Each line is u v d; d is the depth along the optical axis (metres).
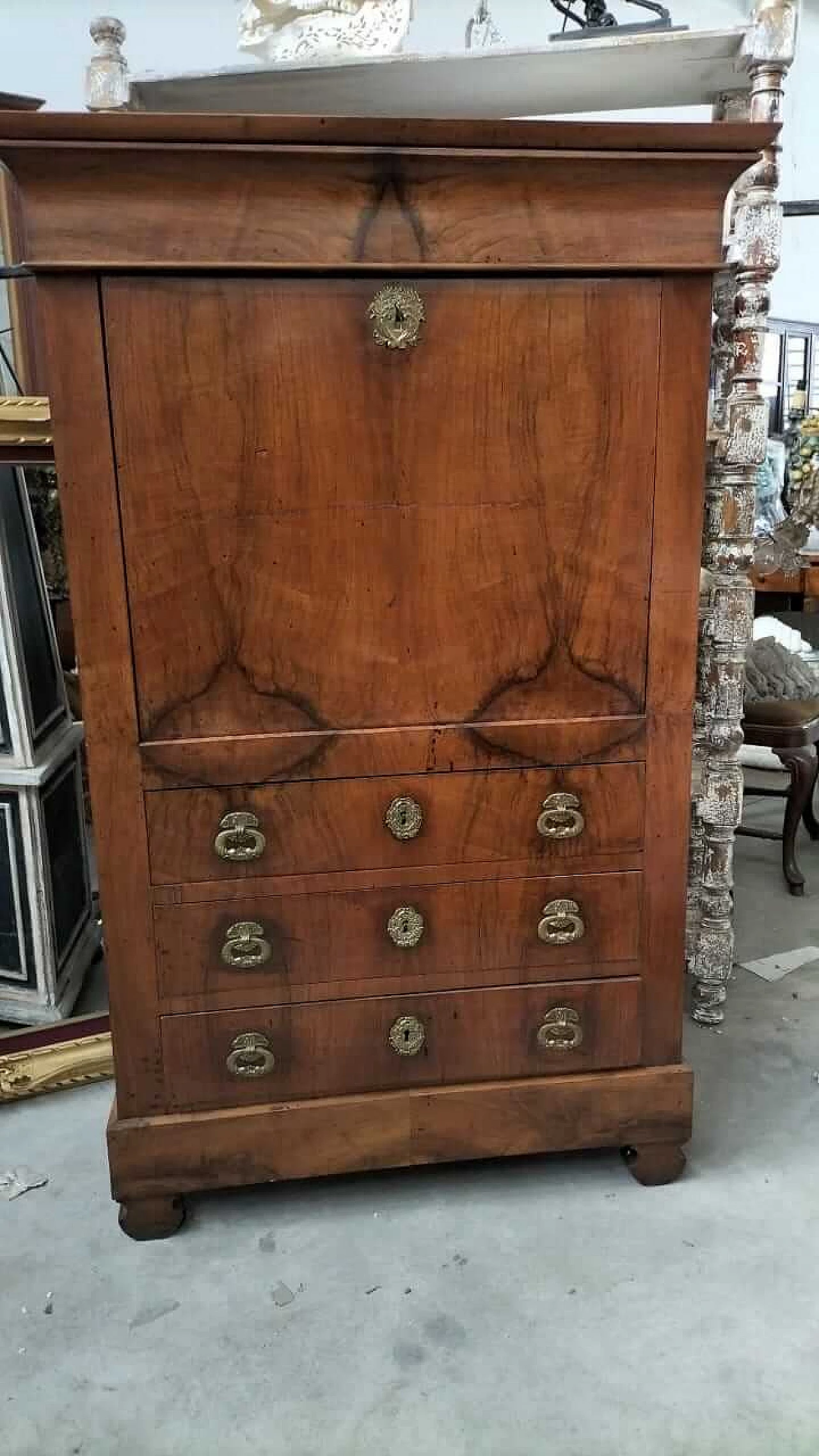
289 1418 1.21
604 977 1.52
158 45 3.09
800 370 4.71
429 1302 1.37
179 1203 1.51
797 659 2.75
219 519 1.32
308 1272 1.43
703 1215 1.53
